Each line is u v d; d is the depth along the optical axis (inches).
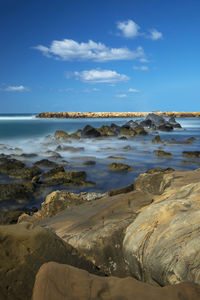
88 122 2469.2
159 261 98.1
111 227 141.2
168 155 649.6
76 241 141.6
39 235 92.1
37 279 67.7
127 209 166.7
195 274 83.9
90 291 62.7
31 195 358.0
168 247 99.0
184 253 91.7
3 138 1107.3
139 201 174.2
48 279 66.2
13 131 1440.7
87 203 205.6
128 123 1662.2
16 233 88.0
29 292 81.5
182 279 88.0
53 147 829.8
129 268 121.0
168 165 550.3
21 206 321.4
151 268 102.2
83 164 551.8
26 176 444.1
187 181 201.6
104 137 1110.4
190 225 103.4
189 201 125.1
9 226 92.6
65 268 69.4
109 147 832.9
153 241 109.3
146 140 1045.8
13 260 82.7
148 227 119.2
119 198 185.8
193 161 581.0
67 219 177.5
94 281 65.8
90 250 133.0
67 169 511.2
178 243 97.5
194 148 806.5
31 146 849.5
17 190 356.8
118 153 702.5
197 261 86.4
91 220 163.2
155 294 60.6
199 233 95.9
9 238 85.1
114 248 129.8
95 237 136.9
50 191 375.2
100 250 130.8
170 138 1133.7
